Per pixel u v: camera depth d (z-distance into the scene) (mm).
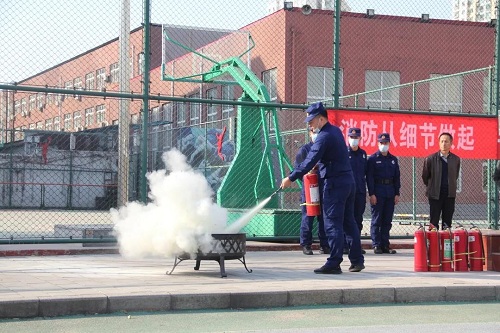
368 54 30688
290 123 28234
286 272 9281
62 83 18172
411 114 13672
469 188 26875
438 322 6504
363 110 13383
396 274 9156
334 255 9125
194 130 28484
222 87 26016
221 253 8641
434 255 9508
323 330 5941
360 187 12406
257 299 7164
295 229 14375
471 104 31703
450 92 31547
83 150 33625
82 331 5891
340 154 9141
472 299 7898
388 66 31000
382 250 12891
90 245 12688
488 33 32188
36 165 33125
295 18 28969
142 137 12078
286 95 28656
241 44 23391
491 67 14773
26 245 12992
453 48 31844
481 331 5953
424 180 12531
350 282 8117
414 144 13680
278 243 14133
